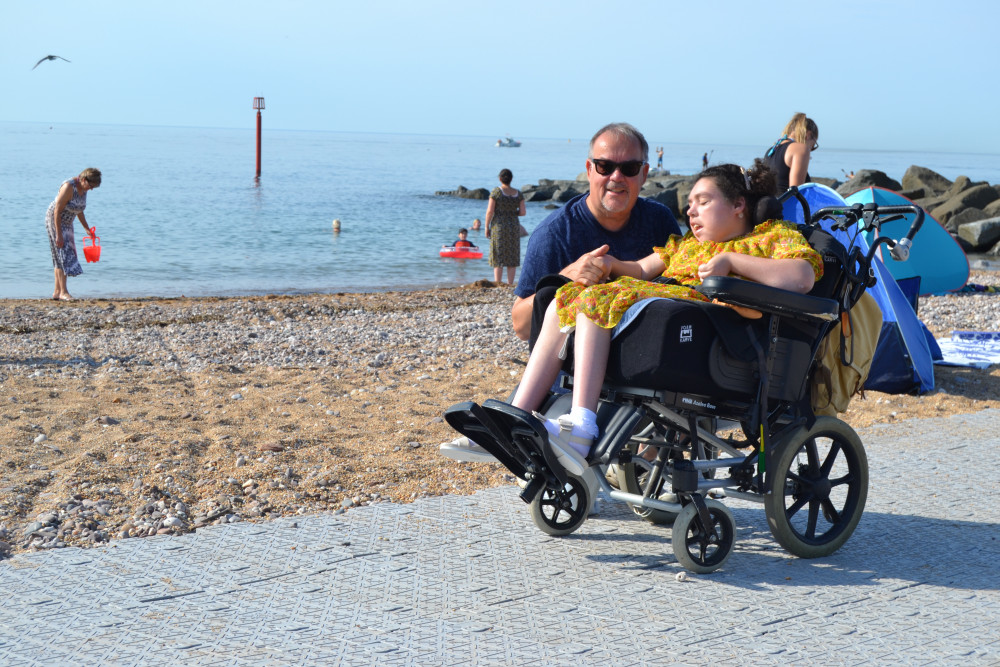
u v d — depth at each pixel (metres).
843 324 3.87
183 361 7.79
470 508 4.37
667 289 3.54
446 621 3.12
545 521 3.98
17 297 13.63
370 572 3.56
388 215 32.59
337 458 5.12
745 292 3.29
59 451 5.06
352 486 4.70
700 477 3.76
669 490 4.55
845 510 3.93
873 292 7.16
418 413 6.21
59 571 3.52
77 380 6.88
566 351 3.63
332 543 3.87
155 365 7.59
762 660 2.87
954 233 28.77
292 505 4.39
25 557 3.65
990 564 3.76
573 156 190.12
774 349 3.54
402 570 3.59
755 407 3.51
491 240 15.11
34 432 5.37
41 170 52.19
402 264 19.66
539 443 3.41
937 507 4.49
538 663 2.82
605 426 3.49
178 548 3.79
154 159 79.50
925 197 37.50
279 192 42.94
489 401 3.40
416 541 3.91
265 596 3.32
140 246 21.25
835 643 3.00
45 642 2.93
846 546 3.96
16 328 9.39
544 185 50.72
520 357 8.21
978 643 3.02
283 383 7.05
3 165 57.28
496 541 3.93
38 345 8.38
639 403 3.60
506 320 10.48
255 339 9.05
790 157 6.97
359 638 2.98
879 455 5.38
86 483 4.54
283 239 23.89
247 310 11.31
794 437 3.69
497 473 4.98
